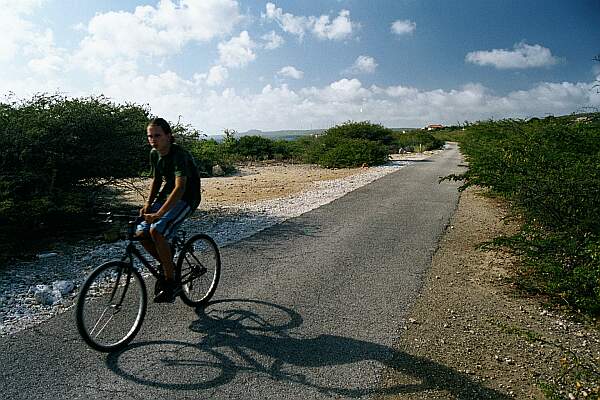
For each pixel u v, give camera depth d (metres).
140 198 13.51
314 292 5.83
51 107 8.88
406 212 11.50
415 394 3.68
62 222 8.52
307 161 32.88
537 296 5.87
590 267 5.28
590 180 6.11
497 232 9.28
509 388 3.81
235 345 4.39
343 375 3.92
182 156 4.68
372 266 6.96
